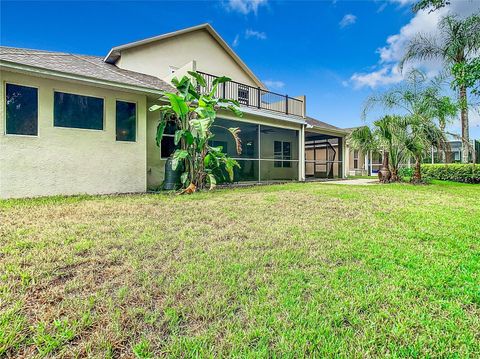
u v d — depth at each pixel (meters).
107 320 1.69
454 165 12.94
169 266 2.48
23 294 1.95
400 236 3.49
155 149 8.91
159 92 7.74
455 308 1.87
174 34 12.55
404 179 12.34
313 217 4.48
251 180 12.41
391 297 2.00
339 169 16.03
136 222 3.96
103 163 7.27
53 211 4.57
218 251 2.88
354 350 1.48
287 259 2.68
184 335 1.58
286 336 1.57
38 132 6.34
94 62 10.19
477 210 5.14
